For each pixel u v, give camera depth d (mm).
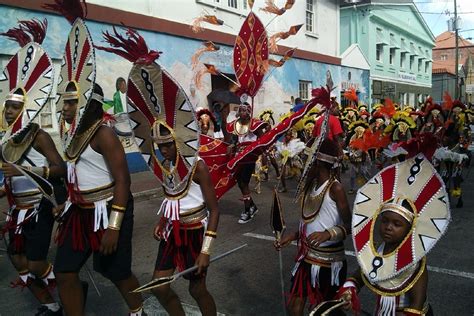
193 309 3941
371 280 2430
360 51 23875
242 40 6812
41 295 3627
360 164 8875
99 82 10797
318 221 2992
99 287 4566
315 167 3029
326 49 20719
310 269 2992
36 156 3568
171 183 3094
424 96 36531
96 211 3035
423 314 2369
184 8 13062
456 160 7320
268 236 6281
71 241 3051
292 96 18062
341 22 26875
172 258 3129
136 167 11617
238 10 14961
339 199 2898
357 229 2559
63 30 9977
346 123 11781
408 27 31562
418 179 2432
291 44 18031
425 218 2350
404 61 31938
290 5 6441
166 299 3125
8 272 5082
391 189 2498
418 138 2455
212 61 14180
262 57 6750
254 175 9539
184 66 13180
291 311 3045
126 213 3104
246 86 6809
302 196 3176
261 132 6598
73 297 3086
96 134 2984
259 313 3877
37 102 3486
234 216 7500
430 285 4387
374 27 26844
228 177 5797
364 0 25266
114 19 11109
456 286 4352
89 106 2979
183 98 2863
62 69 3221
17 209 3562
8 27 9047
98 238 3043
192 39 13383
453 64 56906
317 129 3602
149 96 2957
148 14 12039
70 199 3113
